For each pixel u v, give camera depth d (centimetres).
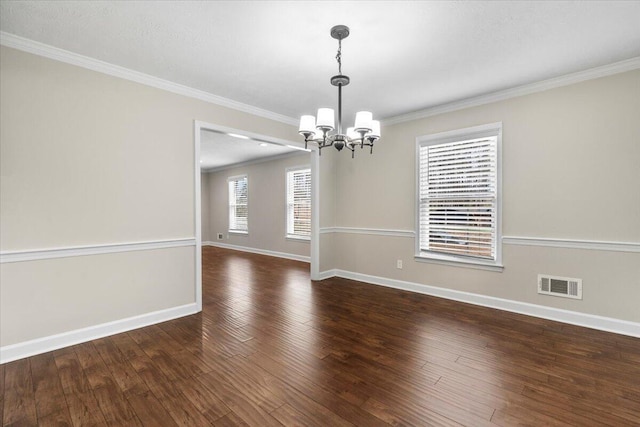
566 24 214
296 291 420
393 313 333
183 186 329
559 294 306
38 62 243
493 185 348
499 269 342
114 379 206
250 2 191
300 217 669
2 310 230
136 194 296
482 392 191
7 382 203
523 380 204
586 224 291
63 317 256
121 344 259
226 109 364
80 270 265
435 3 192
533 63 272
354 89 331
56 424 164
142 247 300
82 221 265
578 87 293
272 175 725
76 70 261
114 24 215
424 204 407
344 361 230
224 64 275
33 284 243
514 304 333
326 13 202
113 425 164
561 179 304
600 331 281
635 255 269
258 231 766
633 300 270
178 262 325
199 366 223
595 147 285
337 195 508
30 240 241
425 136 399
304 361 230
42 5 193
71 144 259
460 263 372
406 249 423
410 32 224
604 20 209
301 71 288
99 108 273
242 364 226
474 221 362
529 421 165
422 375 211
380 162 449
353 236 486
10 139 232
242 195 820
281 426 162
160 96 311
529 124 321
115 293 284
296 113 417
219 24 214
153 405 180
